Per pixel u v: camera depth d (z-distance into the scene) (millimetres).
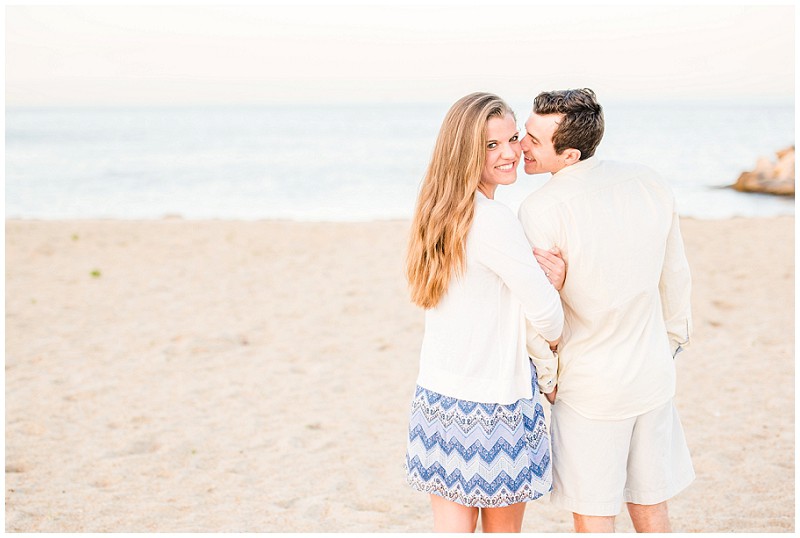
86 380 5977
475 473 2521
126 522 3725
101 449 4680
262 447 4711
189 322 7664
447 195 2518
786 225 12562
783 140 39938
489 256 2479
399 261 10484
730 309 7723
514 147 2559
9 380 5973
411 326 7441
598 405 2617
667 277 2725
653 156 32281
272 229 13289
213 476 4305
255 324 7570
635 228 2574
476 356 2549
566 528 3670
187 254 11180
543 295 2451
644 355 2619
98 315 7953
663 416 2705
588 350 2633
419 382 2682
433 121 76250
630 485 2752
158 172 28781
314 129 61812
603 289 2561
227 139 49344
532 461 2566
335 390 5734
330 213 18969
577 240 2547
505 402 2529
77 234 12820
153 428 5020
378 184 24781
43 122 84938
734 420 4945
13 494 4043
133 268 10297
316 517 3775
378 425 5059
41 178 27000
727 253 10391
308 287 9094
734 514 3695
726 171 25953
